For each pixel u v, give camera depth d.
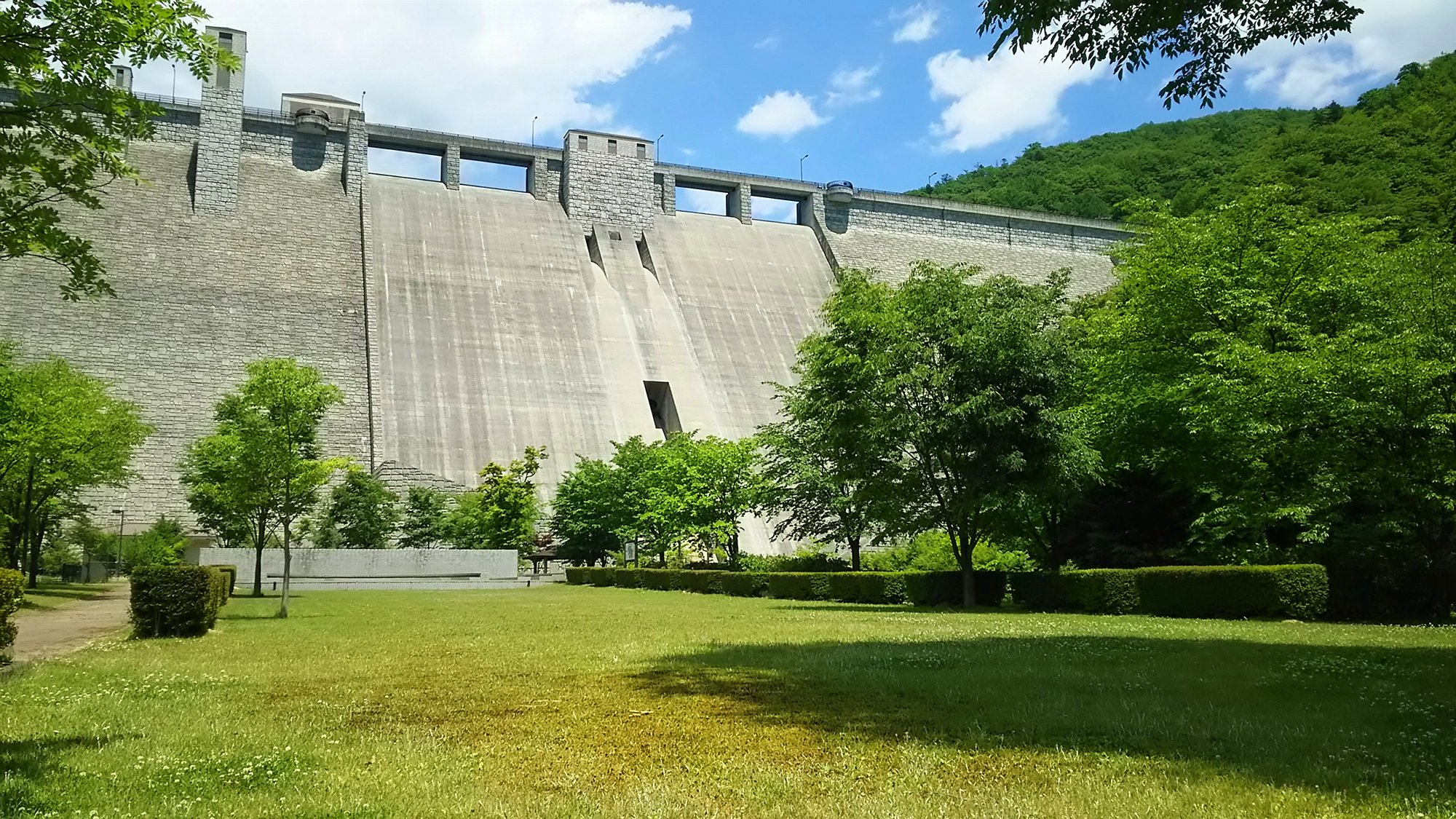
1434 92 104.69
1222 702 12.58
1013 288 36.19
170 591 22.33
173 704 12.72
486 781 8.73
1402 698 12.65
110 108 10.48
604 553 69.94
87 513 65.44
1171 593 29.89
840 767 9.23
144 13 10.08
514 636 22.22
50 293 74.12
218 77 86.81
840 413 35.59
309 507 41.22
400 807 7.91
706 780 8.77
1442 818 7.51
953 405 33.50
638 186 105.00
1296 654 17.95
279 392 32.56
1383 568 28.48
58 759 9.36
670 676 15.13
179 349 75.56
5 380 39.28
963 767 9.24
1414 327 27.41
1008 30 15.44
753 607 34.62
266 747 10.01
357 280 86.06
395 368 81.12
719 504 62.59
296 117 93.12
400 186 96.31
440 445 77.75
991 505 32.91
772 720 11.52
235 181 86.06
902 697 13.13
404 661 17.25
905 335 34.84
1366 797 8.12
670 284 100.00
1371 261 35.88
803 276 109.25
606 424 85.00
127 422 48.97
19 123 10.20
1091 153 192.00
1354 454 26.92
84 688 13.98
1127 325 39.66
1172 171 160.12
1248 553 34.56
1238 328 37.50
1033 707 12.19
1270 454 30.34
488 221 96.69
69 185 10.77
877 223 118.88
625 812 7.75
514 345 87.25
